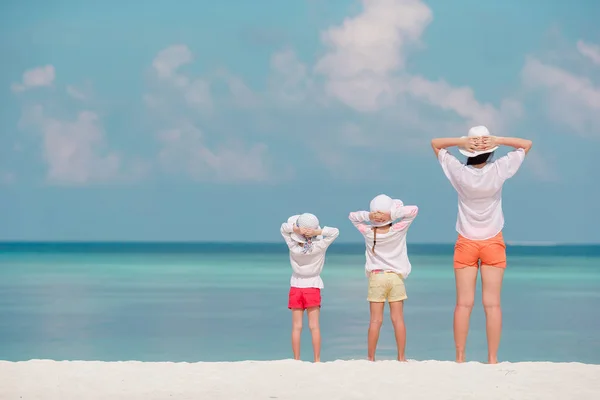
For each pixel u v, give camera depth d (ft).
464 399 21.88
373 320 29.43
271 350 46.37
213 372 25.21
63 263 177.27
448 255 277.64
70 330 55.06
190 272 136.46
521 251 393.91
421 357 44.01
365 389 22.91
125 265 168.45
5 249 376.89
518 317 64.44
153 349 46.47
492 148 28.19
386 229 29.22
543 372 24.88
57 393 22.71
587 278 121.90
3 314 65.16
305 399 21.97
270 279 116.26
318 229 29.71
